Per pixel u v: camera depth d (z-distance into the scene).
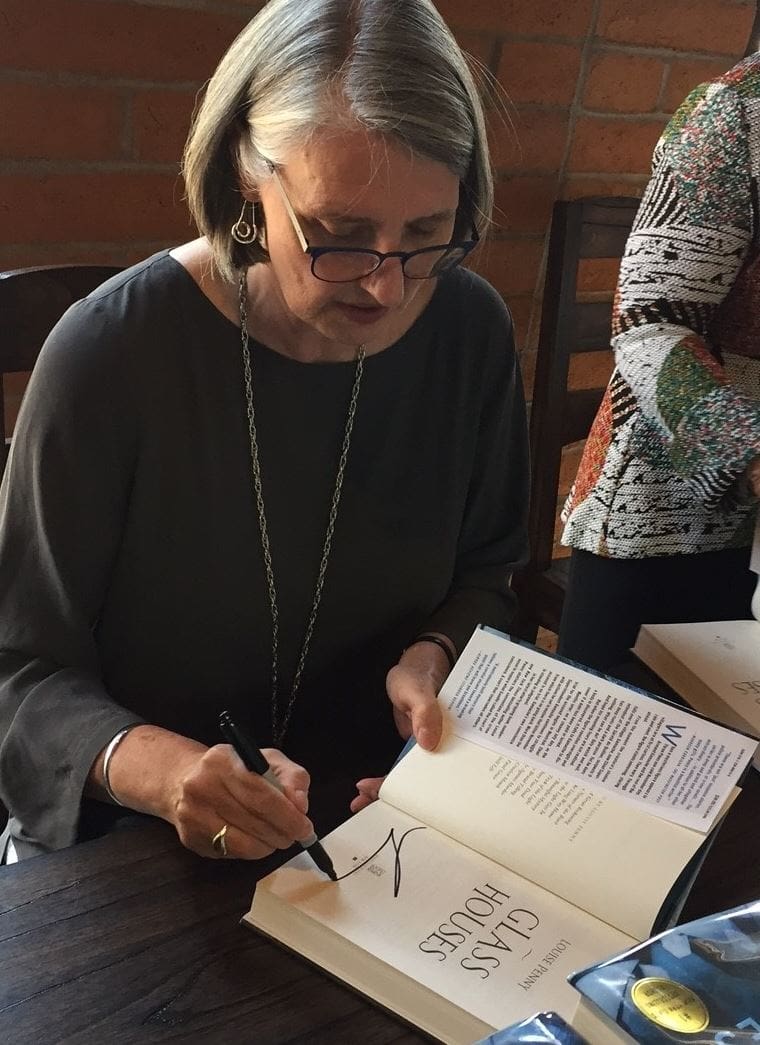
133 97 1.44
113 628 0.92
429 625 0.99
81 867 0.69
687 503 1.18
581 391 1.75
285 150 0.72
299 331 0.87
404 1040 0.59
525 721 0.79
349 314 0.79
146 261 0.90
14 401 1.51
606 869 0.67
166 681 0.94
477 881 0.68
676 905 0.68
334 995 0.61
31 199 1.43
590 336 1.73
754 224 1.05
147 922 0.65
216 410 0.88
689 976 0.55
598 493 1.22
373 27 0.72
